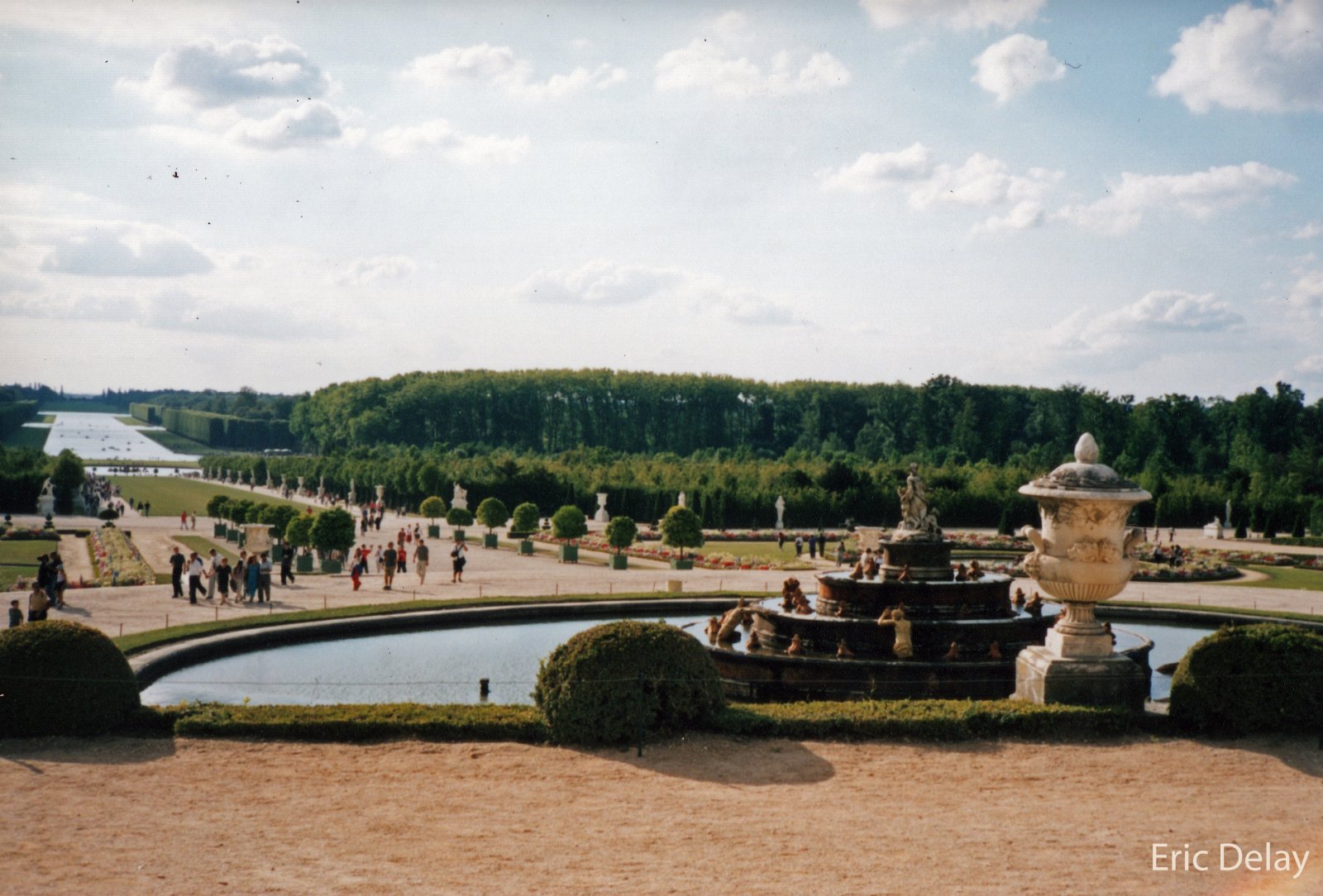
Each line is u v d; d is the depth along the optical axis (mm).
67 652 16875
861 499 85312
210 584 35125
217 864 11508
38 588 27281
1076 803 13789
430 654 27344
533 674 25031
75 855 11789
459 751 16172
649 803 13648
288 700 22219
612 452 136125
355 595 36344
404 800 13836
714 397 164125
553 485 89688
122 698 17156
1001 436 137875
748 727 16891
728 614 24938
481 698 22297
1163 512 89062
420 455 141750
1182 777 14953
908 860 11555
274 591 37688
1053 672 17984
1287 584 45844
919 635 23219
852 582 24844
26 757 15734
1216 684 16953
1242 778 14922
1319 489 93438
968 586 24641
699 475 93625
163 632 26938
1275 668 16812
